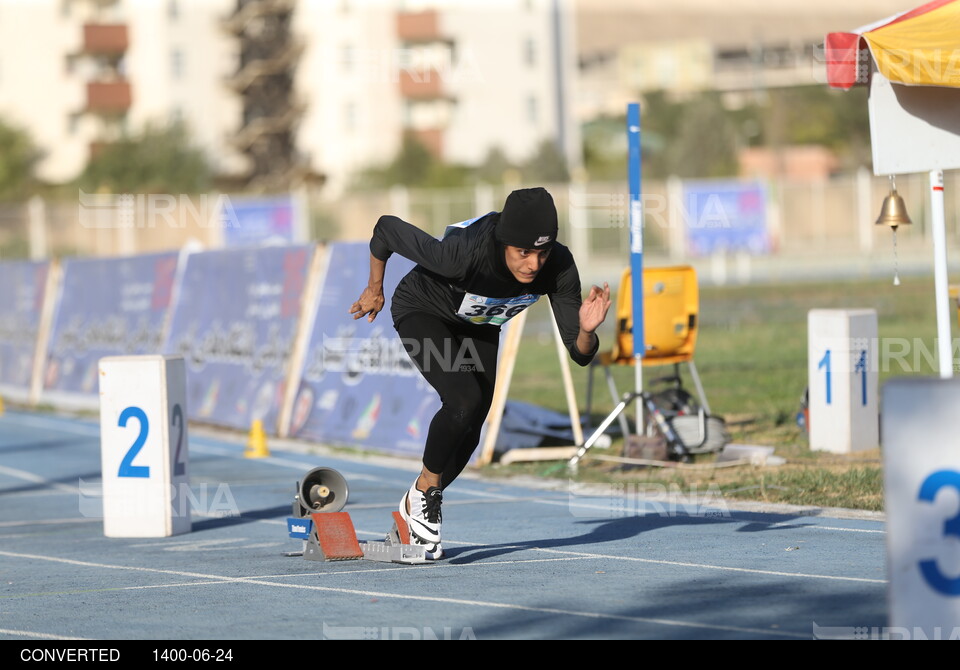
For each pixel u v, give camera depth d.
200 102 130.62
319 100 128.38
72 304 40.22
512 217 11.53
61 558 15.68
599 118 189.38
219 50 131.62
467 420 12.94
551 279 12.45
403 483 21.64
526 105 134.75
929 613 8.00
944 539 7.97
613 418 21.72
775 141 145.75
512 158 134.00
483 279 12.15
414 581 12.85
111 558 15.51
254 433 26.27
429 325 12.84
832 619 10.50
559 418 25.42
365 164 125.00
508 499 19.44
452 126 131.38
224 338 32.12
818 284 70.88
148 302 35.94
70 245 94.44
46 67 132.25
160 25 128.38
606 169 135.25
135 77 129.50
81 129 132.12
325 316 28.34
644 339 22.14
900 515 8.06
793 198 103.62
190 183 114.56
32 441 30.34
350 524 14.80
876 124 17.42
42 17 131.88
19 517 19.59
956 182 99.00
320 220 95.31
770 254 98.12
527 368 40.38
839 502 17.34
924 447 7.99
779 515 16.77
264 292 30.70
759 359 38.34
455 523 17.25
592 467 22.11
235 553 15.52
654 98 192.62
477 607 11.42
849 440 22.08
